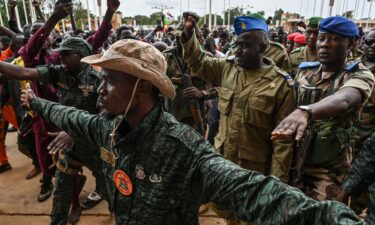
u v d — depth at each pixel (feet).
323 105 4.73
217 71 8.84
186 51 8.76
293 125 4.02
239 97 7.70
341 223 2.34
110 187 4.54
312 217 2.66
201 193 3.81
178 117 11.82
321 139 7.10
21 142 11.54
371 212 5.43
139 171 3.95
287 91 7.25
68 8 9.58
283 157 7.28
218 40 38.40
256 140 7.72
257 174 3.26
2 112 13.60
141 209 4.00
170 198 3.89
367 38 10.26
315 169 7.44
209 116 14.97
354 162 6.17
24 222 10.55
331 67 7.28
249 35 7.20
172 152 3.81
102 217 10.82
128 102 3.89
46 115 5.84
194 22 8.42
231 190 3.26
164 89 3.88
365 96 5.99
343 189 6.27
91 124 4.89
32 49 10.18
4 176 13.71
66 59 8.43
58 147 6.71
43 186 11.77
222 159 3.60
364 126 9.78
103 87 3.94
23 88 12.51
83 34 20.01
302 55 14.73
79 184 10.22
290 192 2.89
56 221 8.54
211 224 10.55
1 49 17.62
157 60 3.88
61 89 8.94
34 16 45.19
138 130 3.83
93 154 7.70
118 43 3.86
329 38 6.99
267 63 7.91
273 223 2.90
